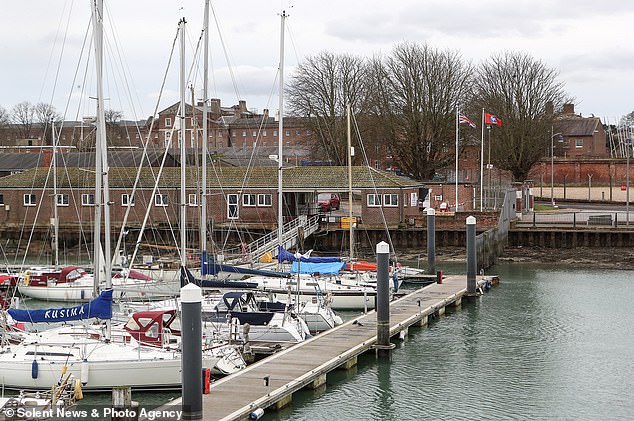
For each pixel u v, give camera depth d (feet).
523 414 89.66
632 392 98.12
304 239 223.71
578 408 91.97
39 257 223.10
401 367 108.06
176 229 235.81
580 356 115.14
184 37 132.16
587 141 428.15
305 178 238.07
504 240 233.35
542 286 180.34
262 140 465.06
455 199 265.13
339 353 104.22
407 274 181.57
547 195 367.25
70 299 154.61
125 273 149.28
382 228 235.81
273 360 100.22
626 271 208.03
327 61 315.37
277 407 86.79
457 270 208.44
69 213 246.88
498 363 110.93
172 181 239.50
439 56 303.68
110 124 464.65
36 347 94.94
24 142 389.19
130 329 101.65
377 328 112.16
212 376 96.22
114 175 245.86
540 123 313.53
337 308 147.13
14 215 251.80
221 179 239.30
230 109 508.94
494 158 313.73
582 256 226.38
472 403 93.15
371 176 239.30
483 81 325.83
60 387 85.87
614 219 253.65
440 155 305.94
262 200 237.45
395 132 302.45
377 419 86.99
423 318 133.59
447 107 299.99
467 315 144.66
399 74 302.45
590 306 154.10
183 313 74.38
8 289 147.95
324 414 88.02
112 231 239.30
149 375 91.40
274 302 123.85
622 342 123.95
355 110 308.60
